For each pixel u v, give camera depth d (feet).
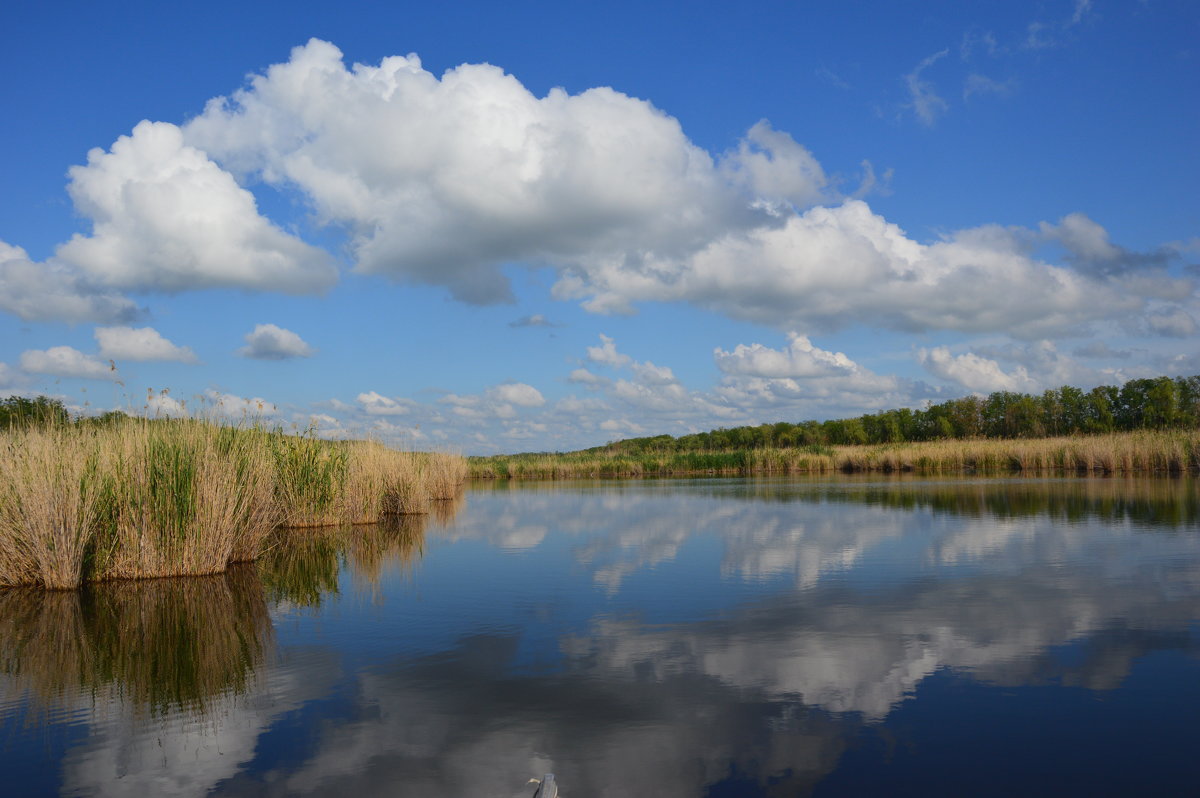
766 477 133.49
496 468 161.79
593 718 16.12
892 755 14.02
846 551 38.40
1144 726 15.21
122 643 23.03
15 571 32.53
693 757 14.07
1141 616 23.91
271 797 12.87
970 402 216.13
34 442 34.30
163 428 36.78
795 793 12.55
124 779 13.71
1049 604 25.76
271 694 18.15
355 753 14.60
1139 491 72.02
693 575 32.65
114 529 33.91
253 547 39.09
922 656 20.15
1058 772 13.24
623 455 181.27
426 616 25.89
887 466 142.92
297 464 54.03
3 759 14.66
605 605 27.07
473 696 17.65
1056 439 142.20
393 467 65.57
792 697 17.21
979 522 49.34
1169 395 177.68
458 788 13.03
